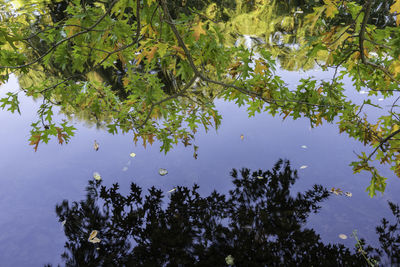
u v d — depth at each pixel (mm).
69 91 2131
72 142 3930
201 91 4410
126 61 1745
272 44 5410
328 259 2311
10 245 2580
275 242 2498
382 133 2217
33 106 4801
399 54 1474
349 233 2529
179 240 2570
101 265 2381
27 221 2818
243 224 2689
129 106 2502
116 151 3744
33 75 5047
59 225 2779
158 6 1330
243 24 5754
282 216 2732
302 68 4895
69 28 1505
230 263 2344
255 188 3078
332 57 1848
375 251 2354
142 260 2410
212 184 3186
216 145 3740
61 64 1683
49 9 5523
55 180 3320
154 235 2635
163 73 4586
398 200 2809
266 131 3945
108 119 4332
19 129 4273
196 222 2752
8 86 5184
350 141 3635
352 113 2250
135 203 2996
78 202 3025
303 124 4035
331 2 1241
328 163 3318
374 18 5152
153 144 3850
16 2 5551
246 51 1938
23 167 3529
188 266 2344
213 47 1726
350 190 2957
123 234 2664
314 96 2244
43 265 2404
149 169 3438
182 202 2982
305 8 5828
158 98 2076
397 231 2512
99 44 1604
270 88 2225
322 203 2842
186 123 4129
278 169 3305
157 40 1469
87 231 2707
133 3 1308
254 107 2373
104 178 3338
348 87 4512
